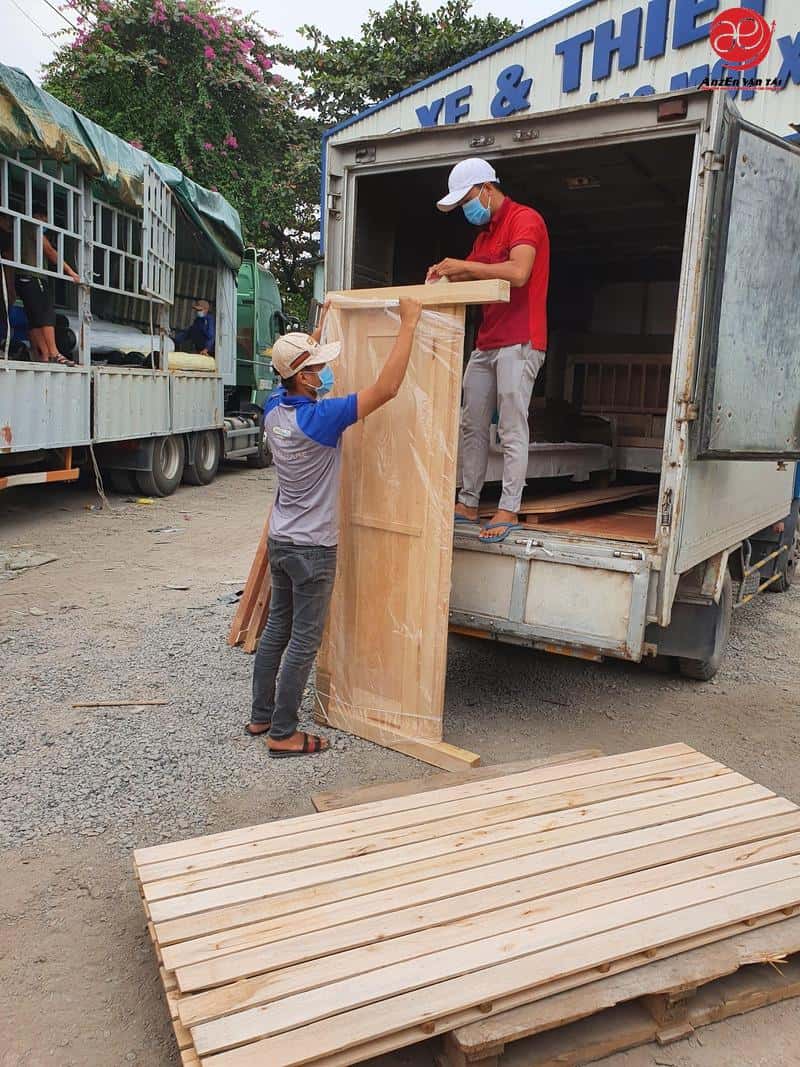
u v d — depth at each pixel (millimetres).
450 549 3643
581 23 9242
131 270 9867
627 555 3578
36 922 2617
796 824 2830
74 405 8273
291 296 22016
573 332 7031
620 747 3986
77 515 9133
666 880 2486
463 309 3521
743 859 2613
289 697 3676
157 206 9703
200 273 12516
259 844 2637
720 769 3238
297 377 3543
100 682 4469
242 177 18422
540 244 3936
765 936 2348
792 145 3719
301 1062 1837
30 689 4348
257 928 2232
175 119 17453
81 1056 2141
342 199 4402
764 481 5262
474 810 2869
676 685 4871
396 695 3855
